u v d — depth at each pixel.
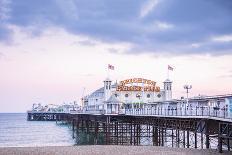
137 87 98.06
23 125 173.88
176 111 48.03
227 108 34.81
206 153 39.25
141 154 40.28
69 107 180.00
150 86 99.75
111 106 93.88
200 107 42.03
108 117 77.06
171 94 99.75
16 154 39.97
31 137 103.44
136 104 93.31
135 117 72.69
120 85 98.06
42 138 98.75
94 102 121.12
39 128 147.00
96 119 86.62
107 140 72.94
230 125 35.78
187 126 48.03
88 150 42.91
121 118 77.88
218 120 37.88
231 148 44.62
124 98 97.31
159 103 72.19
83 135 99.88
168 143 70.06
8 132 126.94
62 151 42.03
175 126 51.47
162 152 41.22
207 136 41.47
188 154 39.22
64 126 157.00
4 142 90.06
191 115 43.44
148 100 98.19
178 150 42.78
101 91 119.75
